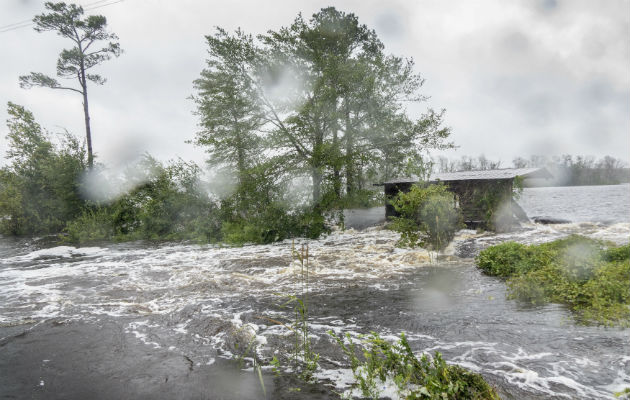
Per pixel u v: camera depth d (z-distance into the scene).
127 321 6.88
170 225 22.61
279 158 20.38
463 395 3.63
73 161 27.62
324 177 19.48
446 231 12.73
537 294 7.10
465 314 6.47
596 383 4.00
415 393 3.74
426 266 10.73
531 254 9.20
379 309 7.01
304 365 4.82
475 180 18.12
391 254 12.68
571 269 7.61
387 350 4.40
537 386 3.98
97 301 8.38
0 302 8.48
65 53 29.19
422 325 6.04
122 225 23.77
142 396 4.19
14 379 4.69
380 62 21.61
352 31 24.47
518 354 4.79
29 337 6.16
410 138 22.06
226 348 5.50
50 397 4.23
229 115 23.08
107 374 4.76
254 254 14.45
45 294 9.18
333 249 14.53
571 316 6.08
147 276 11.12
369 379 4.14
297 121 19.91
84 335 6.20
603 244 9.23
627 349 4.76
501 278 8.93
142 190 24.38
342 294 8.18
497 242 14.13
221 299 8.14
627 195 46.53
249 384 4.38
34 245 20.73
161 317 7.06
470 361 4.64
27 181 28.08
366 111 22.67
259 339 5.77
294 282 9.48
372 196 20.64
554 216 23.12
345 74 21.06
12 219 27.33
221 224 20.80
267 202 19.20
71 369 4.93
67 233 25.44
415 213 13.47
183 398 4.11
